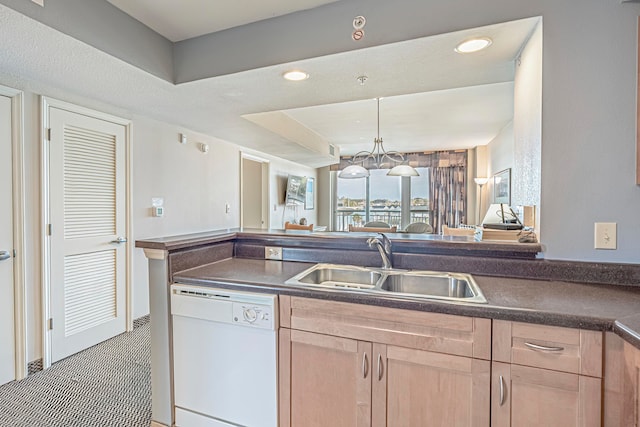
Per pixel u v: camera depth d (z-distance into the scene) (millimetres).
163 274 1658
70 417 1855
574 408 1061
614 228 1417
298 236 2023
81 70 2004
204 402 1601
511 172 4535
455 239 1809
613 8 1384
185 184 3742
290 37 1872
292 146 4914
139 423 1807
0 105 2105
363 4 1711
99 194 2756
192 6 1798
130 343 2809
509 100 3709
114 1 1764
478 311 1149
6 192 2152
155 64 2068
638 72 1360
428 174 7395
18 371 2229
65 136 2480
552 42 1452
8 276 2180
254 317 1461
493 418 1147
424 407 1236
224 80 2148
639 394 936
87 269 2676
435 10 1582
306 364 1409
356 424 1335
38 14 1466
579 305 1151
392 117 4434
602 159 1418
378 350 1289
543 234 1517
